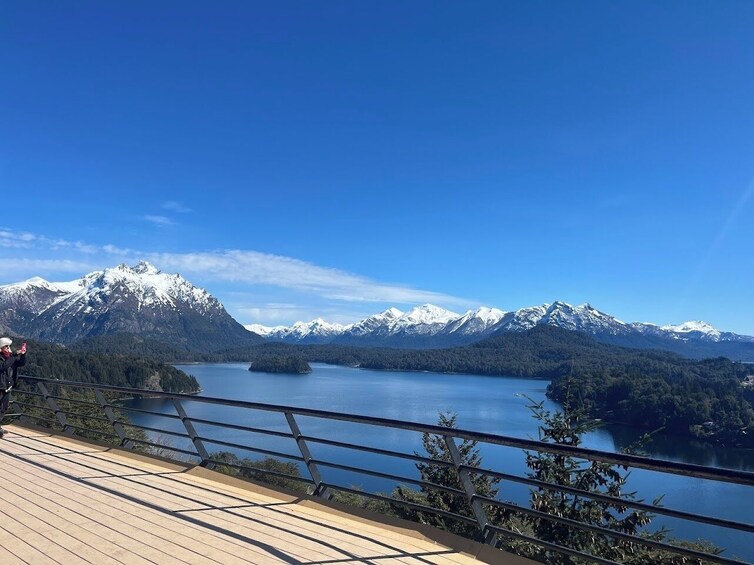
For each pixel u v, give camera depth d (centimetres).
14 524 445
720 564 296
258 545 406
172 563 369
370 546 409
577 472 566
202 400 607
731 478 270
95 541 409
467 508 642
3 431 853
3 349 809
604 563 345
